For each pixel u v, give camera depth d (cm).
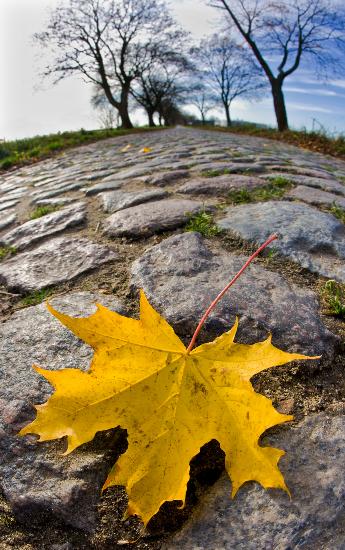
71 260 49
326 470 23
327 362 31
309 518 21
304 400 28
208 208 60
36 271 48
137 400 21
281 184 73
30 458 25
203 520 22
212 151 133
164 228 53
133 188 79
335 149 216
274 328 33
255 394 21
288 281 41
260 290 38
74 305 39
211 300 36
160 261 44
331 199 66
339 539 20
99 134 319
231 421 21
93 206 71
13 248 58
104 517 22
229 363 22
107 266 46
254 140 254
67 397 21
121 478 20
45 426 21
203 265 43
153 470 20
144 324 23
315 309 36
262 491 22
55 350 32
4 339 34
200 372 22
